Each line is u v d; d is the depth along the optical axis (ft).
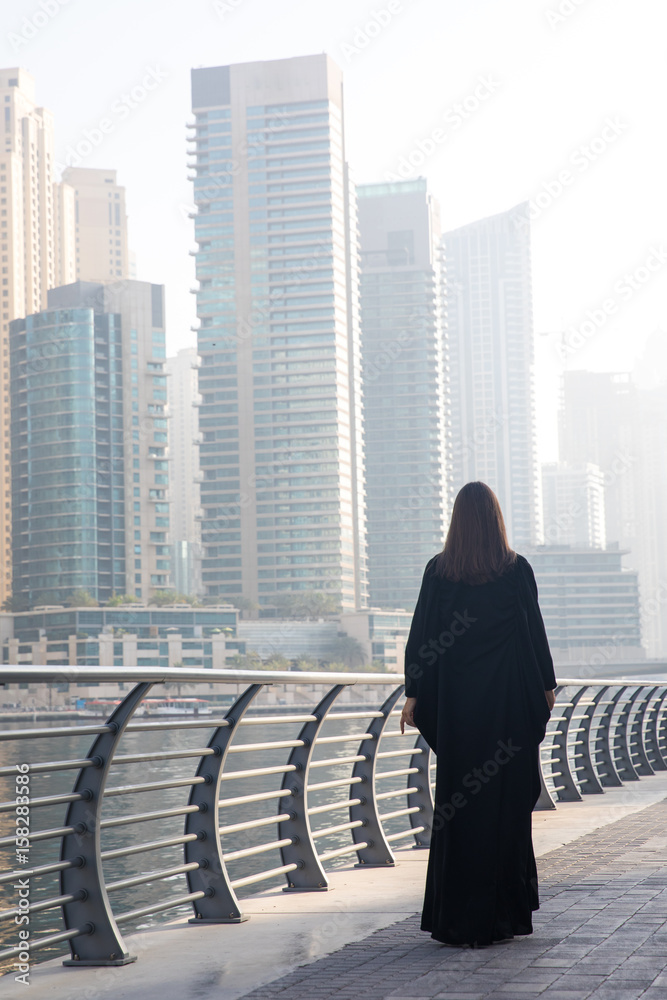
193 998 10.98
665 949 11.47
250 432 589.32
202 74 619.26
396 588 631.56
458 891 12.41
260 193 602.85
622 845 21.33
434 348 654.94
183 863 15.15
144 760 13.43
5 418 616.39
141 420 540.52
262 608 579.07
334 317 591.37
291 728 243.19
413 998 10.02
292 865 17.44
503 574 13.23
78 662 458.91
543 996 9.78
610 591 618.03
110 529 531.50
